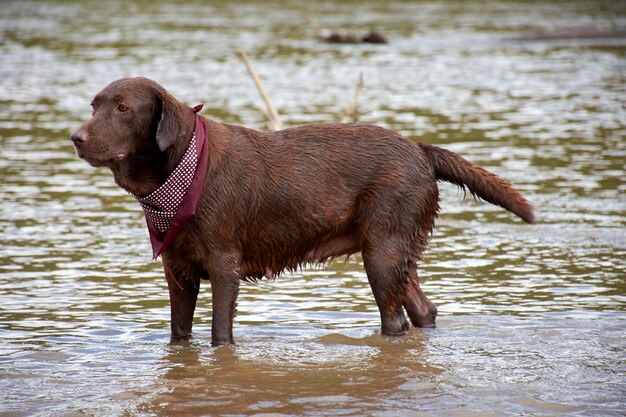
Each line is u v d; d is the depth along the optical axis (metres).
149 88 10.14
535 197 18.36
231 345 10.64
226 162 10.38
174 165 10.12
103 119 9.98
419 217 10.98
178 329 11.00
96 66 39.06
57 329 11.30
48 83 34.75
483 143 24.12
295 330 11.34
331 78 36.47
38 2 70.25
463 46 46.97
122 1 71.31
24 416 8.55
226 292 10.51
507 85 35.03
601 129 26.03
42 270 13.75
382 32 52.19
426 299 11.43
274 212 10.65
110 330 11.31
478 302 12.33
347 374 9.68
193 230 10.30
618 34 51.00
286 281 13.56
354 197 10.89
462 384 9.33
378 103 30.73
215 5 68.12
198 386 9.33
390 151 10.95
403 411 8.58
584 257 14.34
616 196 18.38
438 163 11.27
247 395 9.05
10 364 10.05
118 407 8.76
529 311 11.88
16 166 21.56
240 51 18.73
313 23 48.81
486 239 15.61
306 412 8.58
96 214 17.38
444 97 32.19
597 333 10.95
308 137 10.91
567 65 40.44
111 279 13.41
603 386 9.21
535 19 59.34
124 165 10.23
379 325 11.53
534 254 14.60
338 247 11.10
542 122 27.30
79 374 9.74
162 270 13.88
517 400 8.84
